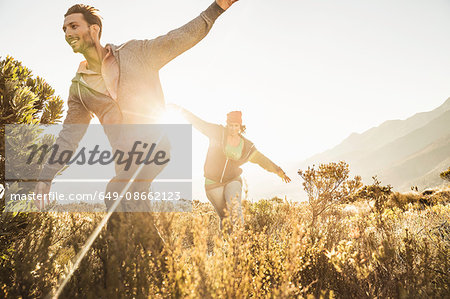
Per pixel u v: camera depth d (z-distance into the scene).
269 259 2.53
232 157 4.64
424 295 1.97
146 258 1.98
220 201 4.67
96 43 2.96
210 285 1.82
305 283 2.38
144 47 2.99
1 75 3.15
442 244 2.84
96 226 2.41
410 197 10.23
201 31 3.07
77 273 2.10
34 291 2.03
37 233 2.83
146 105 2.94
